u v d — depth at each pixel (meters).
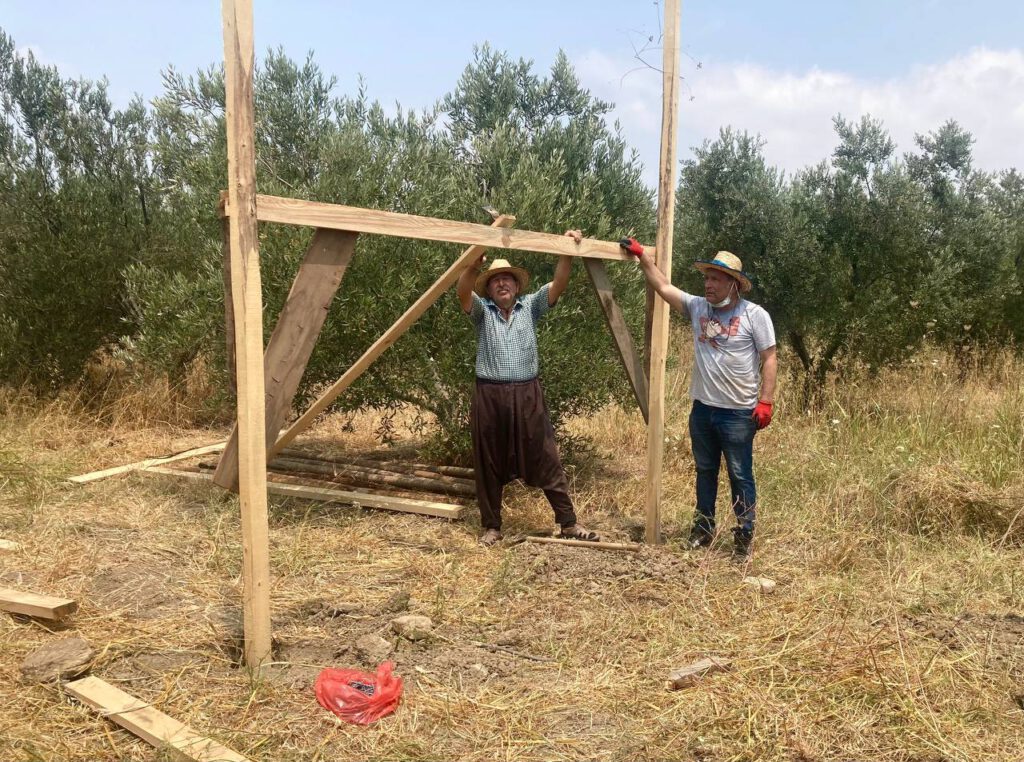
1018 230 11.46
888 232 8.79
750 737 2.85
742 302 4.78
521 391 4.96
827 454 6.59
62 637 3.55
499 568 4.56
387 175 6.51
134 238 9.29
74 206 8.84
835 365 9.12
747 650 3.53
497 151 7.05
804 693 3.16
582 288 6.71
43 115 9.14
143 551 4.68
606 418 8.41
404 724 2.95
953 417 7.37
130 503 5.68
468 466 6.83
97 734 2.82
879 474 5.84
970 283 9.60
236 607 3.96
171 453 7.41
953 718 2.97
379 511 5.78
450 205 6.52
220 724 2.91
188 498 5.87
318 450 7.67
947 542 4.95
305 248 6.00
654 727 2.95
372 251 6.18
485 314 4.97
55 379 8.89
